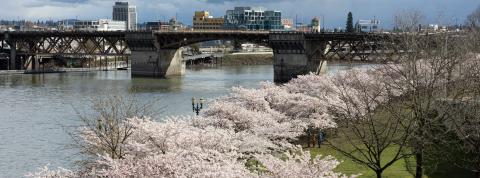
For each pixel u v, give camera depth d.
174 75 196.12
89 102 108.62
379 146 43.66
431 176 46.34
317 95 72.38
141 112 78.81
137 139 37.78
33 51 199.12
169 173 30.75
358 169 48.69
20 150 63.00
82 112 92.81
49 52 198.12
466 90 52.31
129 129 40.84
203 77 189.75
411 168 48.56
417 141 44.53
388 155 53.31
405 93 56.66
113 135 42.03
